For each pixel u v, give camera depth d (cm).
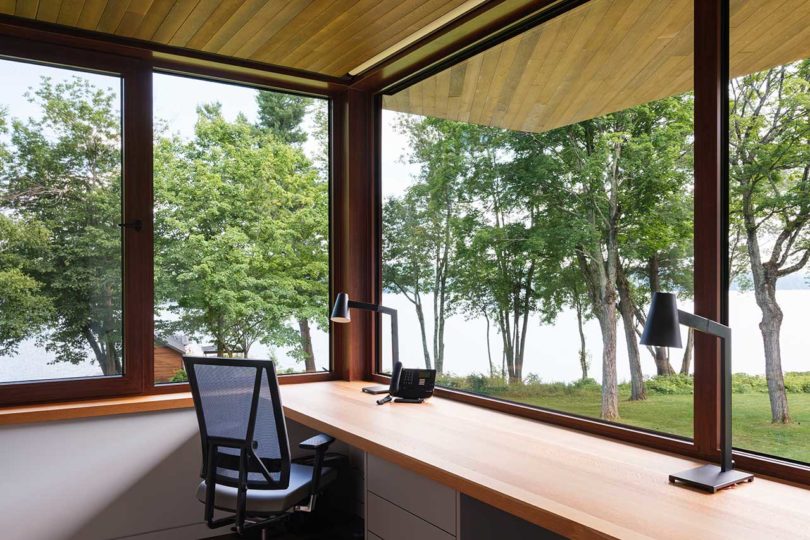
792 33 183
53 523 287
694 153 204
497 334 304
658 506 160
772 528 145
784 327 182
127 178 319
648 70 229
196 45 311
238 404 234
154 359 327
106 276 316
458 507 196
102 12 272
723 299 198
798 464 179
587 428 242
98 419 299
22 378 296
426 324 347
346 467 337
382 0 258
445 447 220
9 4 265
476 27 282
